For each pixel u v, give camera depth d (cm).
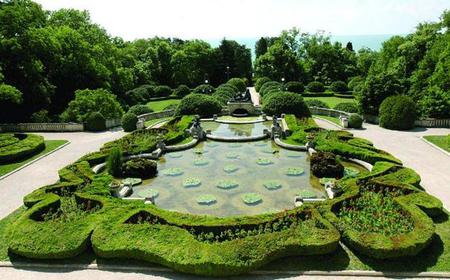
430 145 2781
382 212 1540
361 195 1688
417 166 2288
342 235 1360
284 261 1284
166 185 2095
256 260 1212
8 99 3556
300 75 7544
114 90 5381
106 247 1290
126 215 1481
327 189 1862
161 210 1534
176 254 1241
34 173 2328
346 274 1225
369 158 2291
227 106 4612
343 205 1591
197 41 8269
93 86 4738
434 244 1373
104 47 5506
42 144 2902
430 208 1541
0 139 2969
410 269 1238
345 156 2433
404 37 5828
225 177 2198
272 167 2367
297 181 2106
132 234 1343
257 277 1218
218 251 1238
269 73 7431
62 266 1295
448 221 1545
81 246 1327
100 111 3759
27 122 3841
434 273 1216
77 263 1306
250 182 2108
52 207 1630
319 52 7750
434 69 4378
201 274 1218
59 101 4562
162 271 1257
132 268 1273
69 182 1880
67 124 3559
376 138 3036
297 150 2739
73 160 2580
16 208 1800
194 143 2948
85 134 3431
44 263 1311
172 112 4609
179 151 2794
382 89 3728
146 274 1245
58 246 1312
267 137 3136
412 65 5303
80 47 4578
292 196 1895
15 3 3984
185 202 1853
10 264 1309
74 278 1234
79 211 1614
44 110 3875
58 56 4288
